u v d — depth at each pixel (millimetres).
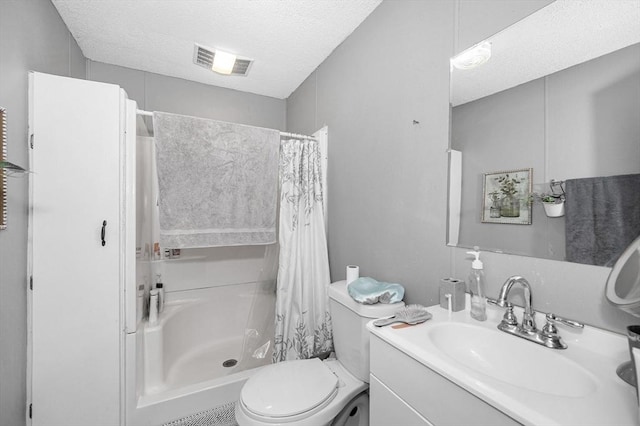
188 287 2414
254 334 2156
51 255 1308
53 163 1311
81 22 1785
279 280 1843
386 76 1528
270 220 1913
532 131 925
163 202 1618
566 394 708
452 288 1091
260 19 1750
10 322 1185
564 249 849
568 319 843
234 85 2693
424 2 1300
